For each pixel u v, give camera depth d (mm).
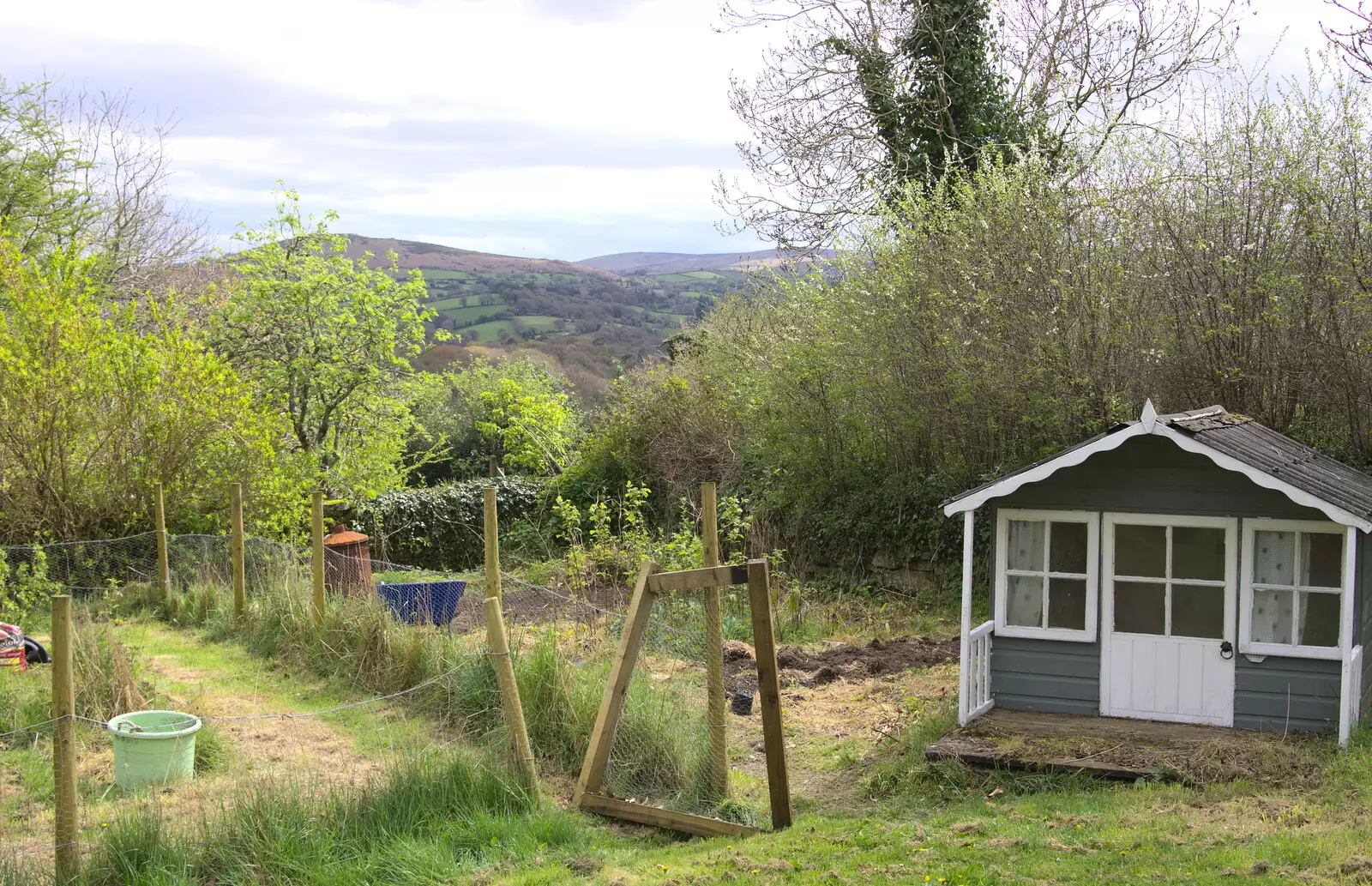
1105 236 14641
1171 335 14125
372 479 23469
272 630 12391
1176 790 7598
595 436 23281
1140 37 19734
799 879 6062
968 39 20797
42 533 15781
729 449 20547
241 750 8734
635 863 6629
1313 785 7523
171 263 33188
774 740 7441
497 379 33844
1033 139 16094
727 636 13523
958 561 15703
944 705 9914
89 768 8133
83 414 16125
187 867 6219
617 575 15852
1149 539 9188
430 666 10297
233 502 13453
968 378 15023
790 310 19078
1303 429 13797
